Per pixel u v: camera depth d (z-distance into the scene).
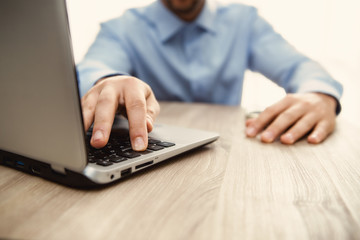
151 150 0.39
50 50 0.26
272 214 0.26
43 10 0.25
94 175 0.30
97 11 2.17
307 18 1.84
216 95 1.41
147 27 1.36
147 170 0.37
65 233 0.22
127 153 0.37
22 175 0.35
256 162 0.42
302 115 0.59
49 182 0.33
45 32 0.26
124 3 2.16
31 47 0.27
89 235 0.22
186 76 1.33
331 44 1.90
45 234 0.22
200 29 1.34
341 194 0.31
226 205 0.28
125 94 0.46
